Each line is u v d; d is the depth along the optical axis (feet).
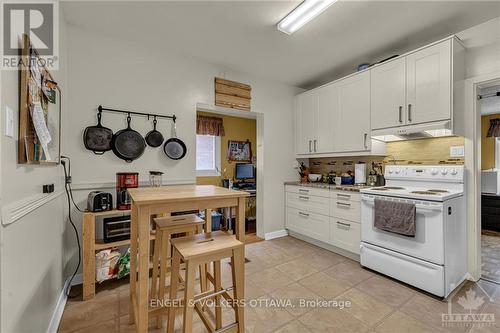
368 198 7.97
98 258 6.65
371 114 8.89
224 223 13.15
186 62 9.22
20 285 3.36
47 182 4.81
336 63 9.88
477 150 7.30
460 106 7.32
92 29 7.41
